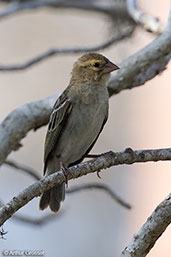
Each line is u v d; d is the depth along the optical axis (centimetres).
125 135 1502
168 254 1205
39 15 1748
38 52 1734
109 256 1416
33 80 1681
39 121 1032
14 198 748
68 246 1435
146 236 738
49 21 1748
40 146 1566
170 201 736
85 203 1475
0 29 1744
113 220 1434
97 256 1422
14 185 1541
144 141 1410
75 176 786
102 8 1399
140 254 739
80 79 923
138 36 1462
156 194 1325
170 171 1313
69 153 940
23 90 1675
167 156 779
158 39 1012
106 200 1457
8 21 1747
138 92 1460
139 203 1352
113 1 1352
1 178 1544
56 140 938
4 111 1667
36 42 1742
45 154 952
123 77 1012
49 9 1557
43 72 1677
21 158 1555
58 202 938
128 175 1402
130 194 1380
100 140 1521
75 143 928
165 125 1362
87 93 915
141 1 1387
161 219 732
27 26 1752
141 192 1360
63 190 941
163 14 1382
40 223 1058
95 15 1612
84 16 1744
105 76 921
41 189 766
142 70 1011
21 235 1395
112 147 1514
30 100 1672
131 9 1238
